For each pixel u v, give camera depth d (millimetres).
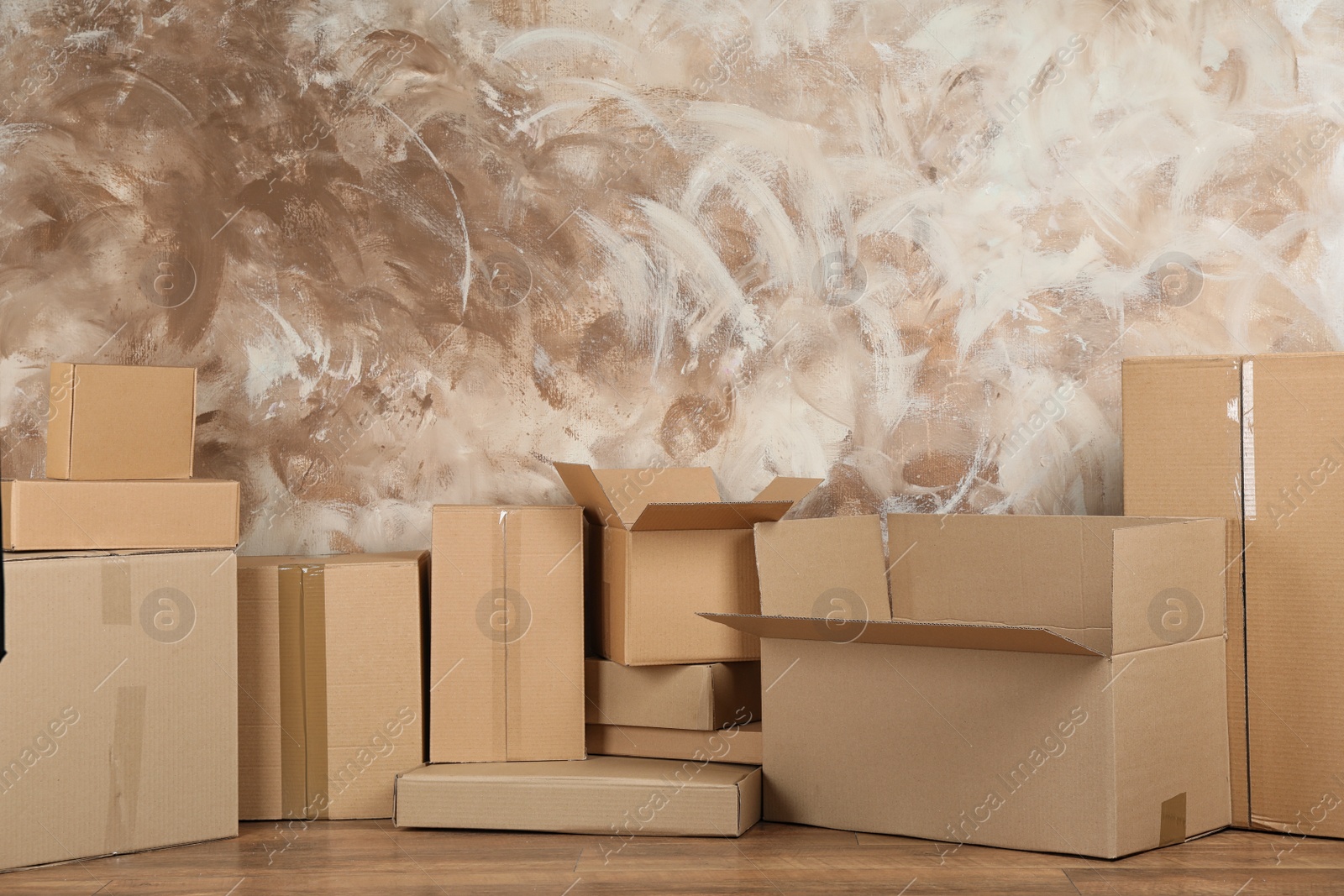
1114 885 1663
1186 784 1909
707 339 2521
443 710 2133
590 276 2516
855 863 1782
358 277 2482
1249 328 2492
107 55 2438
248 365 2455
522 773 2029
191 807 1956
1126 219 2520
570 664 2164
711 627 2141
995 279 2506
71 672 1864
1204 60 2506
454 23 2508
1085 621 2148
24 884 1732
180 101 2455
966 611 2283
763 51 2512
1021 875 1712
